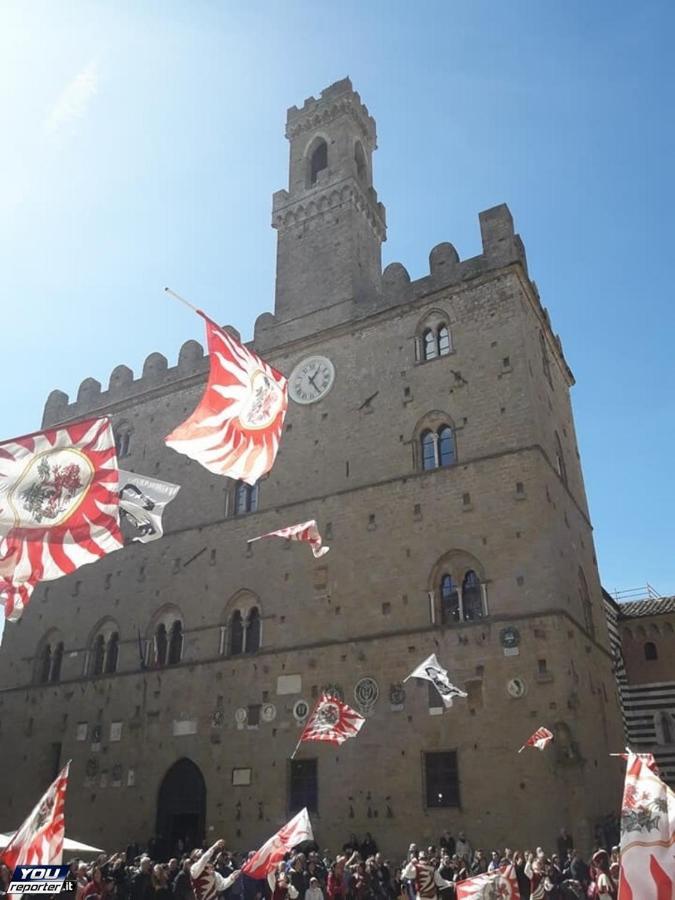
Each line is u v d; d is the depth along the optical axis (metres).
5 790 46.97
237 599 43.62
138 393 55.84
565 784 31.25
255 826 37.09
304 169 55.41
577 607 38.31
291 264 52.00
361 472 42.34
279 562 42.72
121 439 55.31
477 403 40.22
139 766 42.31
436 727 34.38
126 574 49.03
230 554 44.97
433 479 39.69
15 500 16.06
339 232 50.91
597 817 32.84
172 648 45.19
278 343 49.69
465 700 34.19
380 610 38.22
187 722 41.72
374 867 27.44
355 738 36.12
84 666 47.88
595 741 35.62
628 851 12.09
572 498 43.78
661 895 11.64
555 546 36.50
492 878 18.09
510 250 42.62
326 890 25.84
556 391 47.12
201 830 38.72
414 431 41.62
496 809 31.75
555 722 32.06
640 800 12.38
